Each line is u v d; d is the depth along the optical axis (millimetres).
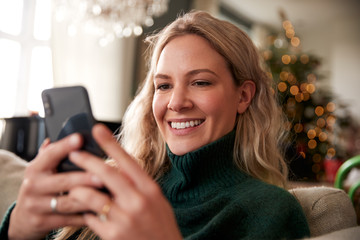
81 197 493
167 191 1008
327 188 1044
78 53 3914
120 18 2955
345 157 4398
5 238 739
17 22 4129
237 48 1025
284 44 4477
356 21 6887
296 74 4160
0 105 3977
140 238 468
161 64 991
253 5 6496
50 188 530
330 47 7238
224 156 995
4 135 2244
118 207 479
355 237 668
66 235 1048
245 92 1075
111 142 507
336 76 7172
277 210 827
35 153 2316
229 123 1010
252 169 1069
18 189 1283
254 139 1086
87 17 3010
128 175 502
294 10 6762
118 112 4254
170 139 992
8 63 4043
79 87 609
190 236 862
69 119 601
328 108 4254
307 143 4008
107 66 4152
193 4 4910
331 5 6527
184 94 952
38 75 4199
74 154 521
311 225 953
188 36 988
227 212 857
